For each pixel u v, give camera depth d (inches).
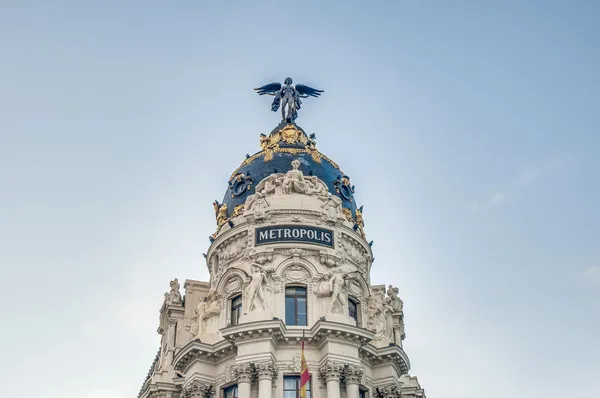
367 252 2359.7
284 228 2193.7
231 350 2066.9
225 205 2417.6
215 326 2172.7
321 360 2021.4
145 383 2696.9
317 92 2800.2
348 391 1978.3
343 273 2186.3
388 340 2223.2
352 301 2215.8
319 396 1983.3
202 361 2098.9
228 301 2182.6
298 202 2244.1
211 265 2357.3
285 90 2736.2
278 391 1973.4
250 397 1952.5
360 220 2436.0
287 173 2303.2
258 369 1959.9
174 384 2358.5
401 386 2327.8
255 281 2085.4
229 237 2268.7
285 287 2137.1
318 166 2443.4
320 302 2113.7
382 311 2258.9
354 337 2036.2
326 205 2257.6
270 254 2156.7
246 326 1991.9
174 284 2632.9
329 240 2210.9
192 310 2527.1
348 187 2477.9
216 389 2064.5
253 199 2278.5
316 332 2018.9
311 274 2146.9
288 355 2026.3
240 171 2472.9
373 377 2149.4
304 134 2600.9
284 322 2082.9
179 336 2502.5
